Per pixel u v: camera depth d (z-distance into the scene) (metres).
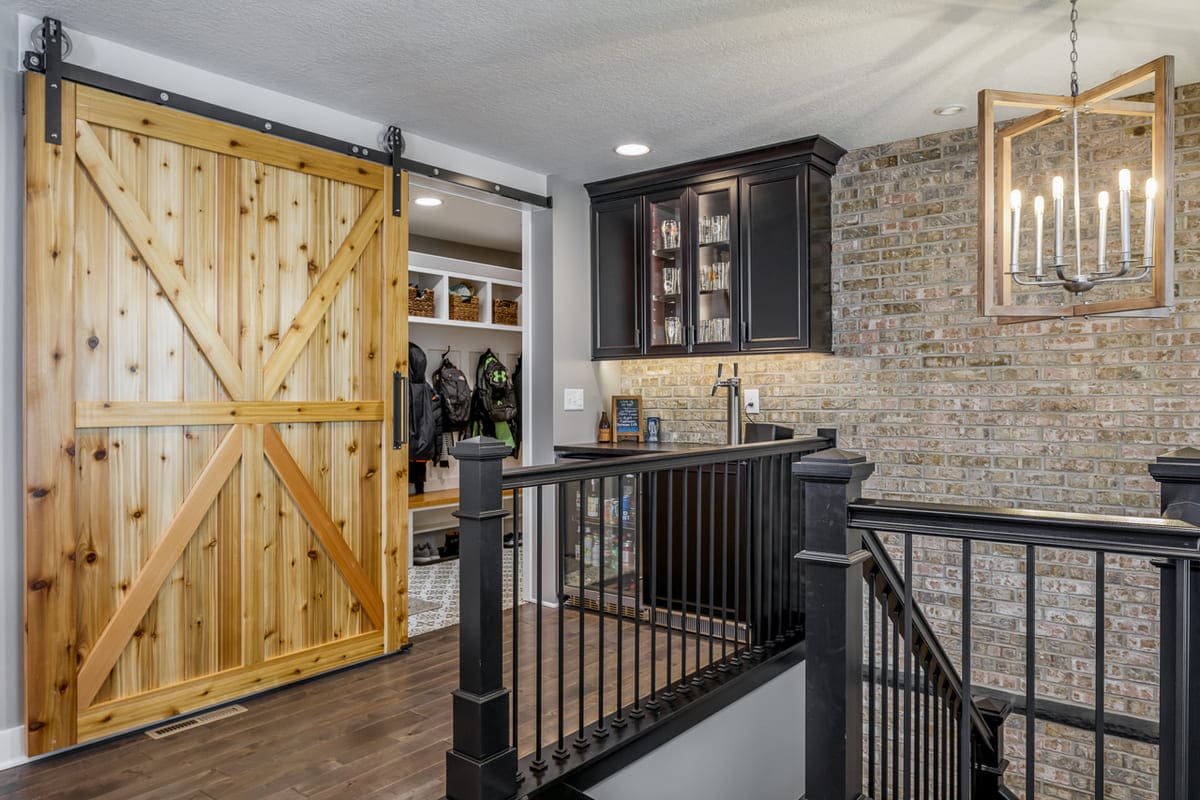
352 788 2.29
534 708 2.83
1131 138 3.22
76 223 2.52
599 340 4.48
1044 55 2.80
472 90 3.12
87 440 2.55
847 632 1.63
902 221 3.77
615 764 2.49
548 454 4.34
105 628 2.58
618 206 4.39
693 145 3.82
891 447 3.79
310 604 3.18
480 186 3.94
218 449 2.88
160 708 2.71
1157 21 2.52
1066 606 3.32
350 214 3.35
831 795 1.64
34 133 2.41
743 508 3.79
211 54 2.76
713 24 2.57
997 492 3.51
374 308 3.44
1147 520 1.35
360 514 3.38
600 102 3.25
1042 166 3.43
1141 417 3.19
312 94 3.15
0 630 2.40
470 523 2.08
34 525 2.41
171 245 2.76
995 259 2.54
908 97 3.21
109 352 2.60
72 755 2.48
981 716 3.12
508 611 4.31
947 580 3.60
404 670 3.31
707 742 2.95
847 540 1.63
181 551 2.77
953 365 3.63
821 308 3.86
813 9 2.46
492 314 6.37
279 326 3.08
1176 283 3.11
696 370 4.46
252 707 2.89
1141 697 3.15
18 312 2.45
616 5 2.43
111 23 2.52
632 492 4.18
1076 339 3.34
